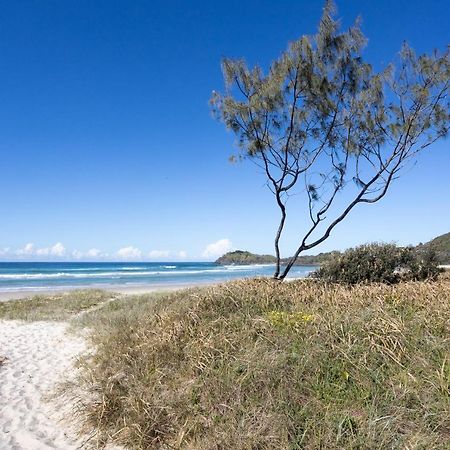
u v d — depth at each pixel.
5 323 12.73
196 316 6.86
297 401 4.34
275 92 11.57
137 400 4.86
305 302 7.66
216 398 4.59
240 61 12.03
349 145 12.35
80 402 5.40
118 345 7.17
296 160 12.48
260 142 12.14
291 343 5.36
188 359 5.62
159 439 4.39
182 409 4.62
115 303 15.73
